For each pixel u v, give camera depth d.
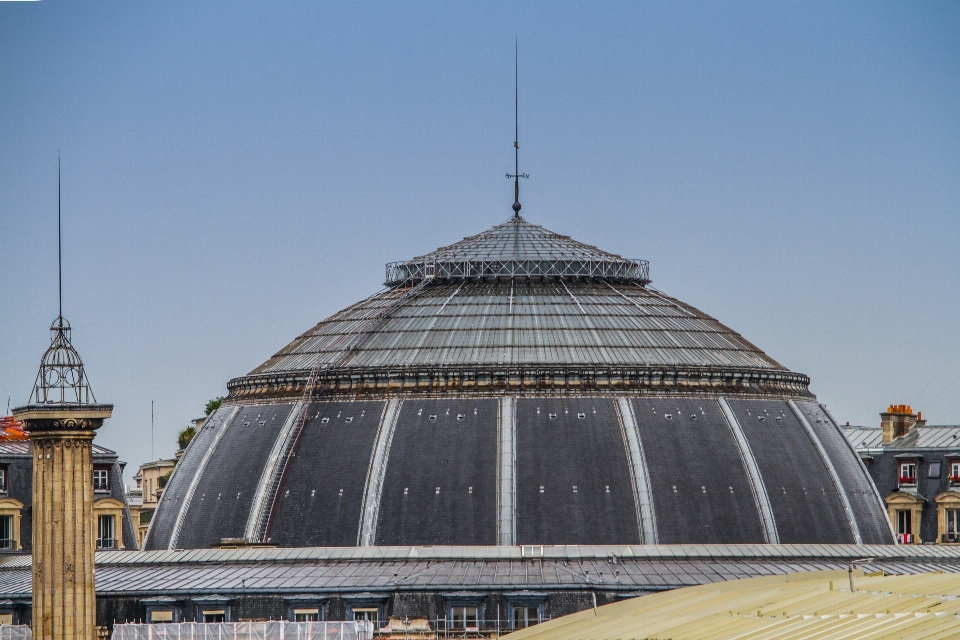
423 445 169.50
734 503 167.12
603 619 124.62
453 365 174.50
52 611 136.25
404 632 141.00
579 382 173.12
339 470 170.00
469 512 164.88
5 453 178.38
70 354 138.75
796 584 126.31
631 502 165.12
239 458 175.62
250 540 167.12
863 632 102.38
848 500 173.00
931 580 118.88
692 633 110.31
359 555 157.38
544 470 166.75
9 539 176.62
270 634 142.12
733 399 175.62
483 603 144.50
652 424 170.75
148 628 142.25
